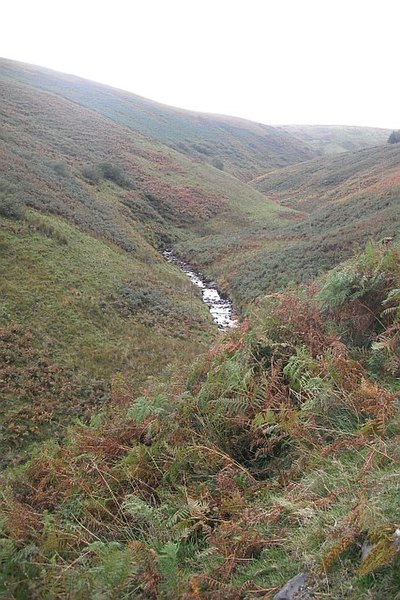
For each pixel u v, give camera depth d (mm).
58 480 4988
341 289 5691
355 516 2533
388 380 4398
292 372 4668
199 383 5855
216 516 3631
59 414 11508
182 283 25891
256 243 34438
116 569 2754
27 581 3021
